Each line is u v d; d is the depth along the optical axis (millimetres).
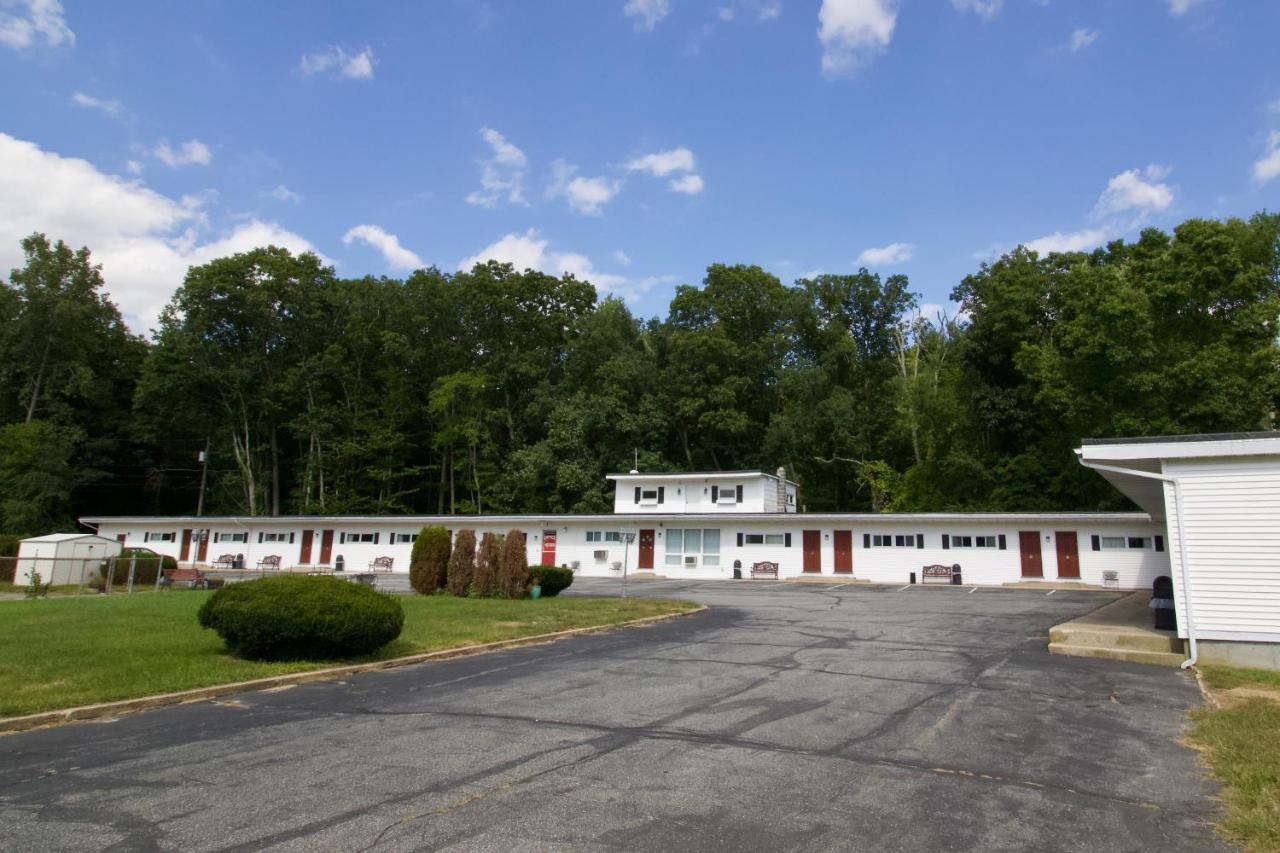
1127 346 33281
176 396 53562
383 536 43531
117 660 10656
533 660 12102
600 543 39062
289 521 45062
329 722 7914
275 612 10898
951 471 42719
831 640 14422
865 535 34094
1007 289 41062
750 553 36094
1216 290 33344
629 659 12164
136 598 21656
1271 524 11844
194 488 61688
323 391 56531
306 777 6031
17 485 48750
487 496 53969
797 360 56906
